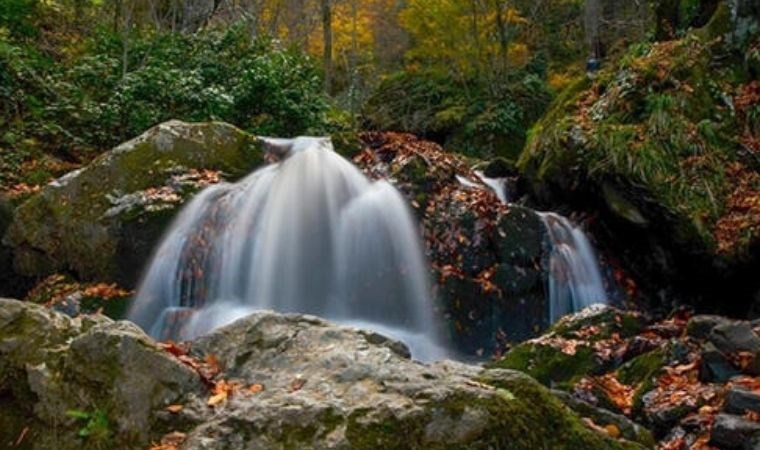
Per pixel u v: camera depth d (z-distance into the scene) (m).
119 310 6.75
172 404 2.76
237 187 7.41
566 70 20.22
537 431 2.62
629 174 7.23
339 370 2.83
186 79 10.68
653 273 7.46
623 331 5.73
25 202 7.62
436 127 17.97
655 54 8.41
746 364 4.57
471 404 2.55
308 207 7.41
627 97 8.04
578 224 7.87
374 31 31.06
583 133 7.89
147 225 7.02
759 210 6.77
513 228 7.23
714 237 6.77
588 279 7.49
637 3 19.48
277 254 7.20
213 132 7.90
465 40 18.81
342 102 26.67
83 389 2.81
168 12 17.22
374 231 7.31
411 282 7.12
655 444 3.77
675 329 5.79
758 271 6.64
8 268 7.48
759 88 7.97
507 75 18.66
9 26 11.49
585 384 4.79
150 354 2.83
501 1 18.81
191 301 6.93
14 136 9.30
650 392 4.63
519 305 7.06
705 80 8.02
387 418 2.53
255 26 17.58
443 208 7.35
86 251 7.05
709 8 9.59
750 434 3.78
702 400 4.33
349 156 8.14
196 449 2.54
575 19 22.28
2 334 3.01
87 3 14.26
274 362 3.04
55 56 12.26
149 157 7.47
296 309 7.12
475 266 7.07
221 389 2.85
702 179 7.13
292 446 2.52
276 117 11.62
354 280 7.22
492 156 16.89
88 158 9.70
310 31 28.56
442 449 2.49
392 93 19.48
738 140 7.55
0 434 2.85
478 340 6.91
